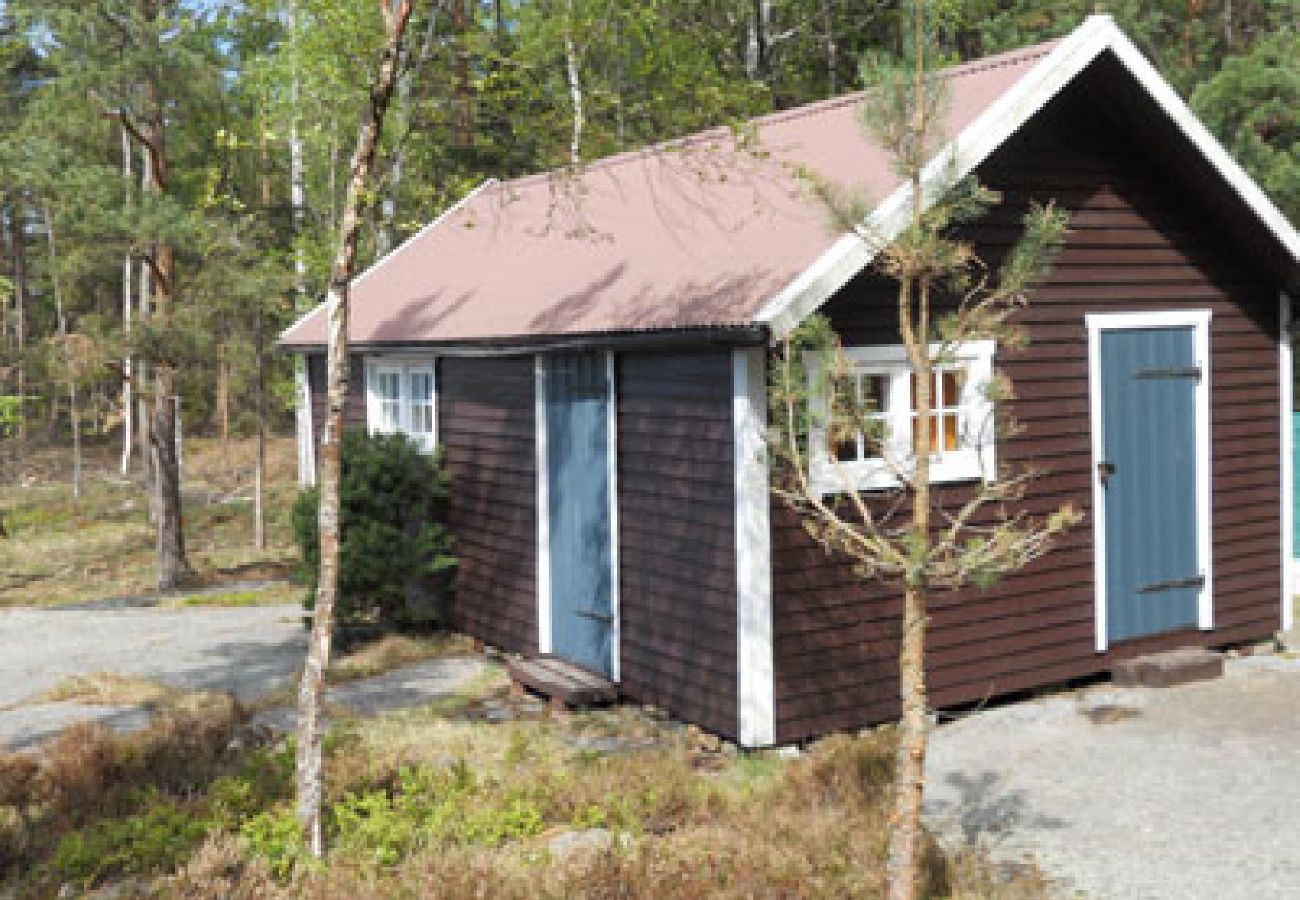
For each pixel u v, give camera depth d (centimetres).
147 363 2184
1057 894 652
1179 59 1883
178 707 1066
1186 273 1108
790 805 748
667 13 2145
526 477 1182
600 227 1219
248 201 2397
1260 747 880
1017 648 1016
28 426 3988
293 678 1217
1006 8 2331
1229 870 673
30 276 4350
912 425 959
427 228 1781
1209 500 1127
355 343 1421
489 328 1159
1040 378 1023
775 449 649
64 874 689
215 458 3709
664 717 995
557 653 1148
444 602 1356
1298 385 1798
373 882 653
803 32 2472
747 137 932
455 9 1744
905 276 587
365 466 1280
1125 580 1080
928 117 590
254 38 2283
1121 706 993
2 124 2794
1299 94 1681
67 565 2420
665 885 620
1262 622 1166
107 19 1945
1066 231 1003
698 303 905
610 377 1034
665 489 977
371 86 755
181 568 2106
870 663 939
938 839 732
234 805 757
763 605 888
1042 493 1025
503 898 620
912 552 571
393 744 929
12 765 864
